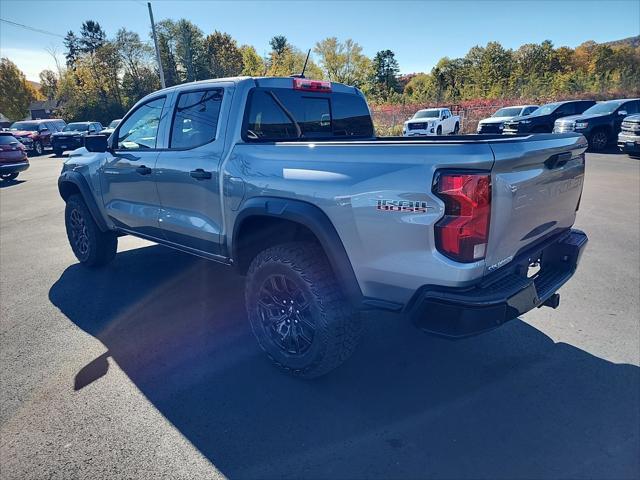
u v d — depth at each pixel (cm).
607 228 571
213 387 262
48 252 551
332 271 246
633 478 188
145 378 272
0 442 218
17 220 746
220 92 306
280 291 266
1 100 6069
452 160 189
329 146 235
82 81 5250
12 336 326
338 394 254
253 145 276
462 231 190
